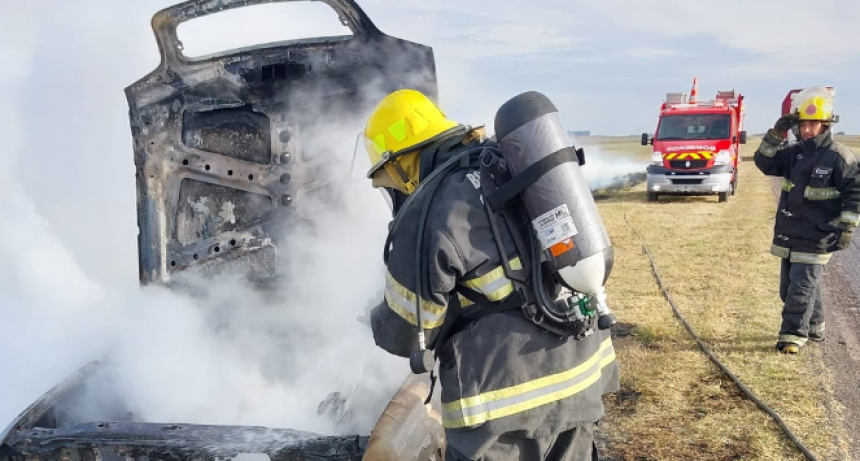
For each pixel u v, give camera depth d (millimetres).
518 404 1938
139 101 3172
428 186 1964
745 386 4758
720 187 15453
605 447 3916
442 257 1868
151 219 3242
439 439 2363
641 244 10273
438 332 1987
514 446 1996
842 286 7992
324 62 3336
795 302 5359
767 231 11289
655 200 16344
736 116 17406
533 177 1857
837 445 3930
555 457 2092
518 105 1903
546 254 1891
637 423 4219
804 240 5266
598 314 1943
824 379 4891
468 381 1948
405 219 1948
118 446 2236
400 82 3352
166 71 3182
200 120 3279
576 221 1851
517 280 1922
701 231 11469
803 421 4234
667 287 7582
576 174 1889
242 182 3348
